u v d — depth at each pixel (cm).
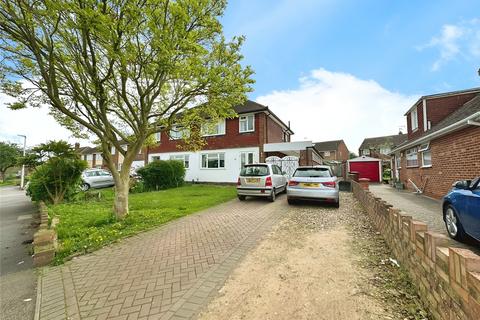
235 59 696
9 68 545
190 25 590
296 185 830
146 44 534
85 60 540
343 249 410
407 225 293
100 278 334
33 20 478
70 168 1108
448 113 1256
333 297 264
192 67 563
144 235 533
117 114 734
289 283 299
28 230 680
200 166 2022
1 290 317
